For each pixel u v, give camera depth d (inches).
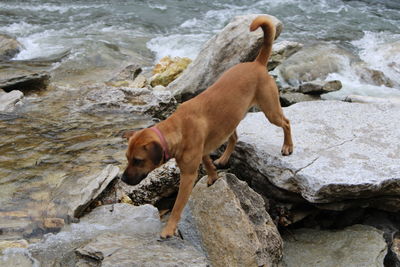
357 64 397.1
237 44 299.1
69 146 231.9
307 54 409.4
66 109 276.8
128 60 400.2
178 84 322.3
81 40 436.1
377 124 227.3
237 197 179.5
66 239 163.3
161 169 200.4
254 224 176.6
